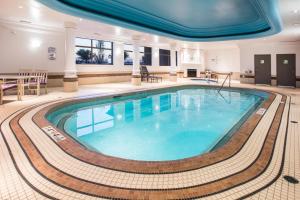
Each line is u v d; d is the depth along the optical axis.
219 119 6.38
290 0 5.21
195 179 2.16
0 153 2.83
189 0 6.66
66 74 8.89
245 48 14.36
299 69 12.34
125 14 8.10
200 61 20.05
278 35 10.32
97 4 6.97
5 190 1.96
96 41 13.10
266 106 6.44
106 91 9.35
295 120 4.70
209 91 12.20
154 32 9.92
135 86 11.75
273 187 2.02
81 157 2.70
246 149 2.98
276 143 3.23
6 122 4.35
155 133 5.07
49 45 10.33
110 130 5.26
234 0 6.52
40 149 2.97
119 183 2.08
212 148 4.12
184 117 6.64
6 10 6.91
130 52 15.38
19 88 6.94
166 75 18.64
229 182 2.11
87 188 2.00
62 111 6.54
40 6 6.44
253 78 14.14
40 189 1.98
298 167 2.43
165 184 2.07
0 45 8.73
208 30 11.38
